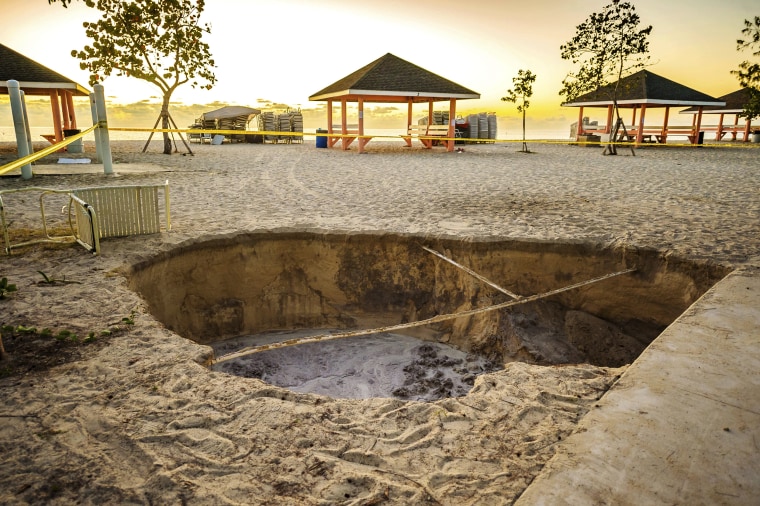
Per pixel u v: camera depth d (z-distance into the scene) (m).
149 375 3.55
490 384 3.56
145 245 6.73
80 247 6.57
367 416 3.14
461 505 2.37
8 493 2.41
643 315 6.67
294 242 7.73
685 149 28.78
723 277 5.91
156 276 6.46
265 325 7.70
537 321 6.86
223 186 12.23
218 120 34.06
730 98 37.66
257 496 2.43
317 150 25.94
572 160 20.50
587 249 6.99
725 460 2.56
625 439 2.73
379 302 7.75
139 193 7.11
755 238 7.17
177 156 21.41
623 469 2.50
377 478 2.56
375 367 6.70
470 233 7.54
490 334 6.93
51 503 2.36
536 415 3.13
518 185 12.77
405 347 7.23
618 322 6.84
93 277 5.51
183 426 2.98
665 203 10.12
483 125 34.53
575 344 6.68
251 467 2.64
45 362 3.70
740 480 2.42
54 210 9.03
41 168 15.40
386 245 7.62
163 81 22.81
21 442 2.80
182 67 22.89
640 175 15.04
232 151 24.97
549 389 3.45
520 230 7.70
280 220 8.34
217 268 7.31
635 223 8.21
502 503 2.37
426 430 2.98
